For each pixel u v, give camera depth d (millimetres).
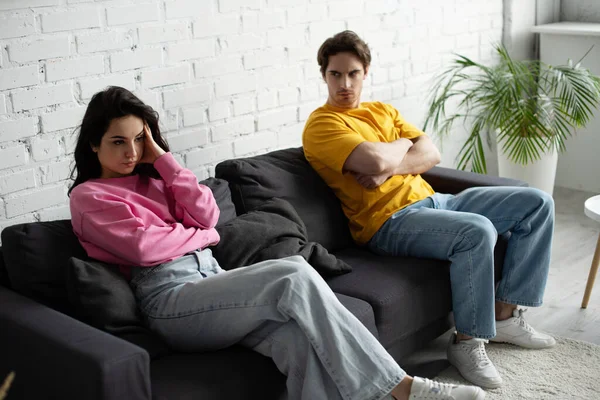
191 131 2938
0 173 2395
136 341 1992
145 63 2725
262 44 3137
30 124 2438
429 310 2545
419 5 3857
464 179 3059
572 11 4699
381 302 2348
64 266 2102
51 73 2455
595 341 2846
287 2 3197
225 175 2695
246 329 2012
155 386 1838
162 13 2742
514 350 2781
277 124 3285
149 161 2293
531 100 3865
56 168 2535
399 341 2482
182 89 2871
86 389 1657
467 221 2572
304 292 1979
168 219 2256
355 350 1968
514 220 2719
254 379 1969
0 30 2301
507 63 4016
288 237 2484
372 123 2943
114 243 2076
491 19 4387
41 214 2527
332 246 2783
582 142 4531
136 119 2188
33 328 1790
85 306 1963
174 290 2090
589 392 2473
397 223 2721
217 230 2395
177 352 2082
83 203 2117
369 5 3582
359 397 1938
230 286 2020
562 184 4711
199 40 2889
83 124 2178
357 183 2814
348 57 2857
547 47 4527
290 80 3295
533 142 3936
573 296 3234
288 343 1985
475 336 2561
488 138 4395
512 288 2742
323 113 2877
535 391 2492
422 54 3947
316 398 1936
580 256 3650
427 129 4121
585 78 3906
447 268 2635
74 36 2494
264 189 2664
